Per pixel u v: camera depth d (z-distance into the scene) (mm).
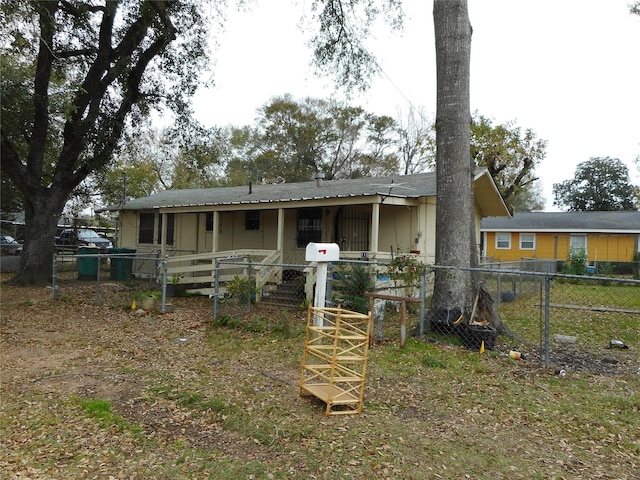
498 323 7625
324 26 13008
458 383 5453
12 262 20062
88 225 31609
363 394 4961
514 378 5645
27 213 16062
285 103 41500
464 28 7566
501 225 25656
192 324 8906
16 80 13008
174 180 38594
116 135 15977
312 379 5535
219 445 3934
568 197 43094
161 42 14961
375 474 3377
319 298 7094
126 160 31625
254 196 14297
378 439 3947
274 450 3793
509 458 3637
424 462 3555
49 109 15156
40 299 12055
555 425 4293
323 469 3451
